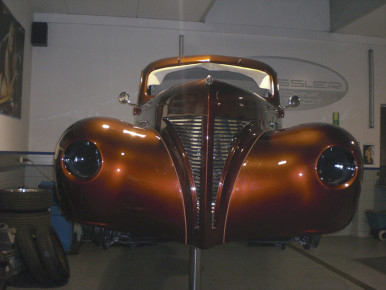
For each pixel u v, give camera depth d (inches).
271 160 78.9
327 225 78.4
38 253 130.3
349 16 229.0
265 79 144.3
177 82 151.9
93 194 77.1
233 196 75.5
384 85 254.1
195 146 77.5
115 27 225.6
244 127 82.4
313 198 76.7
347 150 78.6
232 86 87.4
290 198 76.4
